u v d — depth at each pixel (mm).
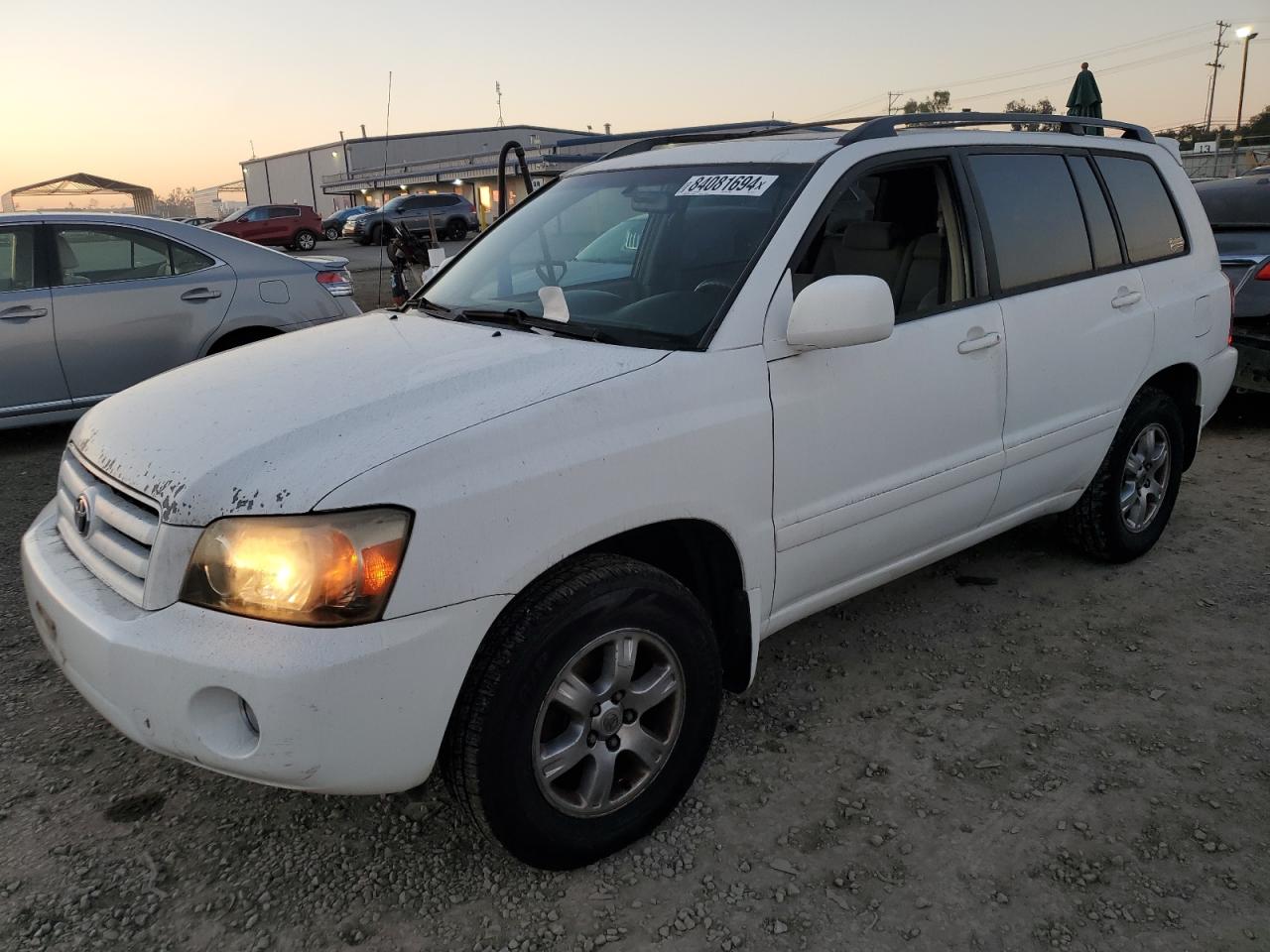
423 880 2336
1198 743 2842
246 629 1907
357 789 1998
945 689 3174
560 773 2242
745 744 2885
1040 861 2365
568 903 2256
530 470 2107
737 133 3691
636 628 2297
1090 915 2188
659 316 2676
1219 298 4203
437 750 2049
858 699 3123
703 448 2416
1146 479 4066
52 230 5949
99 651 2033
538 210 3516
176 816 2584
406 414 2162
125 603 2102
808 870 2354
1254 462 5598
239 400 2383
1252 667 3264
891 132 3074
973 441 3188
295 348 2881
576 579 2191
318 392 2354
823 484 2742
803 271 2799
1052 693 3137
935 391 3000
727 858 2402
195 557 1979
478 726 2072
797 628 3629
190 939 2162
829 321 2463
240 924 2203
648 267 2906
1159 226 4016
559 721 2283
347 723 1915
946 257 3164
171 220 6367
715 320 2551
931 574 4090
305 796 2660
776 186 2852
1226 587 3885
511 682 2086
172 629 1968
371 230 32719
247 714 1949
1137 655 3367
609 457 2230
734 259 2715
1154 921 2164
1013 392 3277
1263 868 2320
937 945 2115
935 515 3133
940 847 2426
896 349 2879
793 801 2613
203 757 1975
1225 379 4316
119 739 2955
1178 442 4156
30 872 2373
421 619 1964
